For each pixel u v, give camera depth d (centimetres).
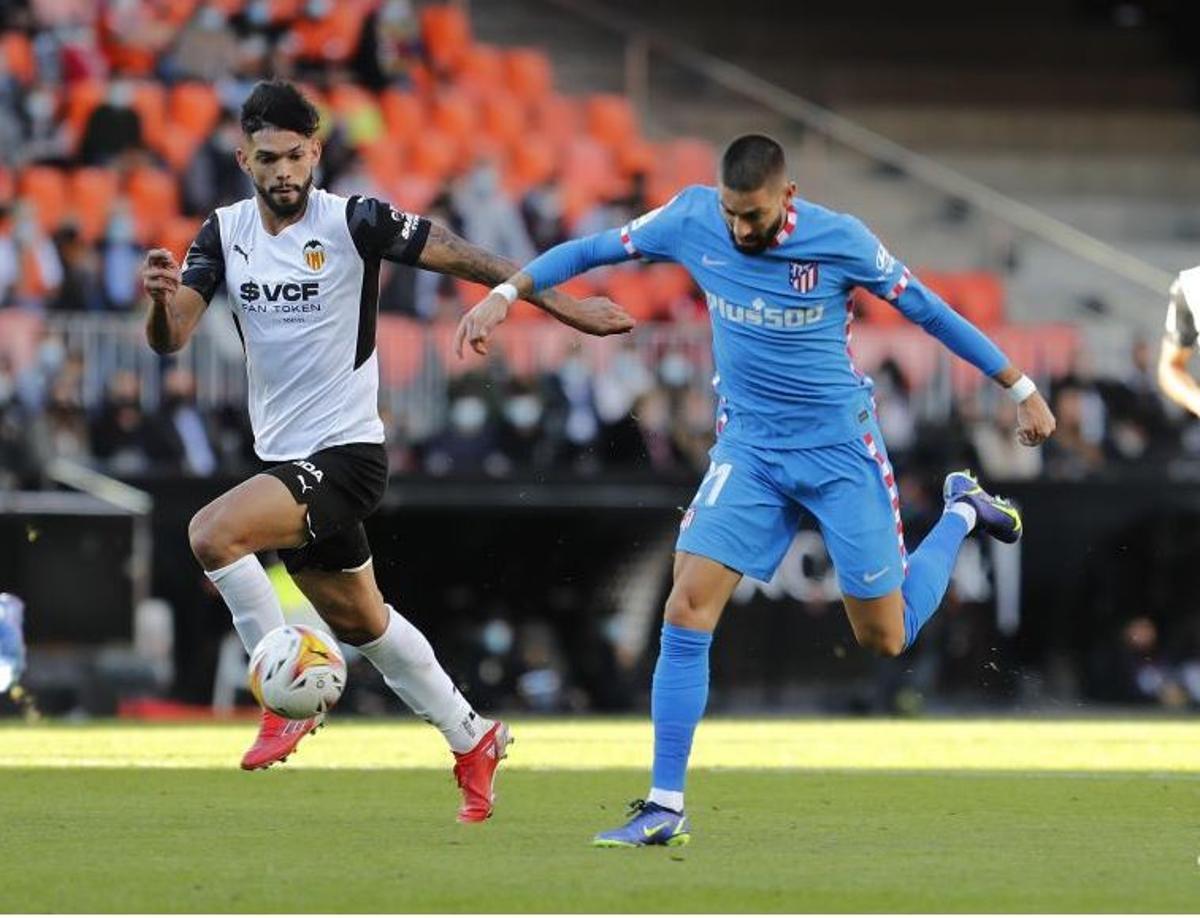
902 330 7369
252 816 2916
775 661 6600
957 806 3125
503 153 8725
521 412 6806
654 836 2511
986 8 10944
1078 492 6925
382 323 6919
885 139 10250
